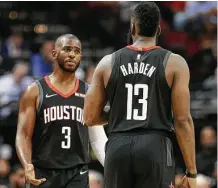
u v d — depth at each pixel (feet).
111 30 99.04
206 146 77.36
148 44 33.91
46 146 43.75
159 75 32.96
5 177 75.15
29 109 43.86
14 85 85.15
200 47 94.27
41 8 102.27
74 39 44.45
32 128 43.80
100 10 100.78
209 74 90.63
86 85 45.27
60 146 43.73
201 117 84.79
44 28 98.32
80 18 100.42
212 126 84.28
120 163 32.60
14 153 84.74
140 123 32.65
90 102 33.99
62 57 44.06
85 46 96.43
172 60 33.22
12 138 85.51
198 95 86.28
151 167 32.27
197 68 91.76
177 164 81.15
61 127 43.86
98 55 94.58
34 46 94.68
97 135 43.91
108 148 33.17
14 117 83.61
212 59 92.12
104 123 35.01
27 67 86.94
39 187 43.45
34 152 44.04
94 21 100.01
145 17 33.81
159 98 32.94
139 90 32.96
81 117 44.27
